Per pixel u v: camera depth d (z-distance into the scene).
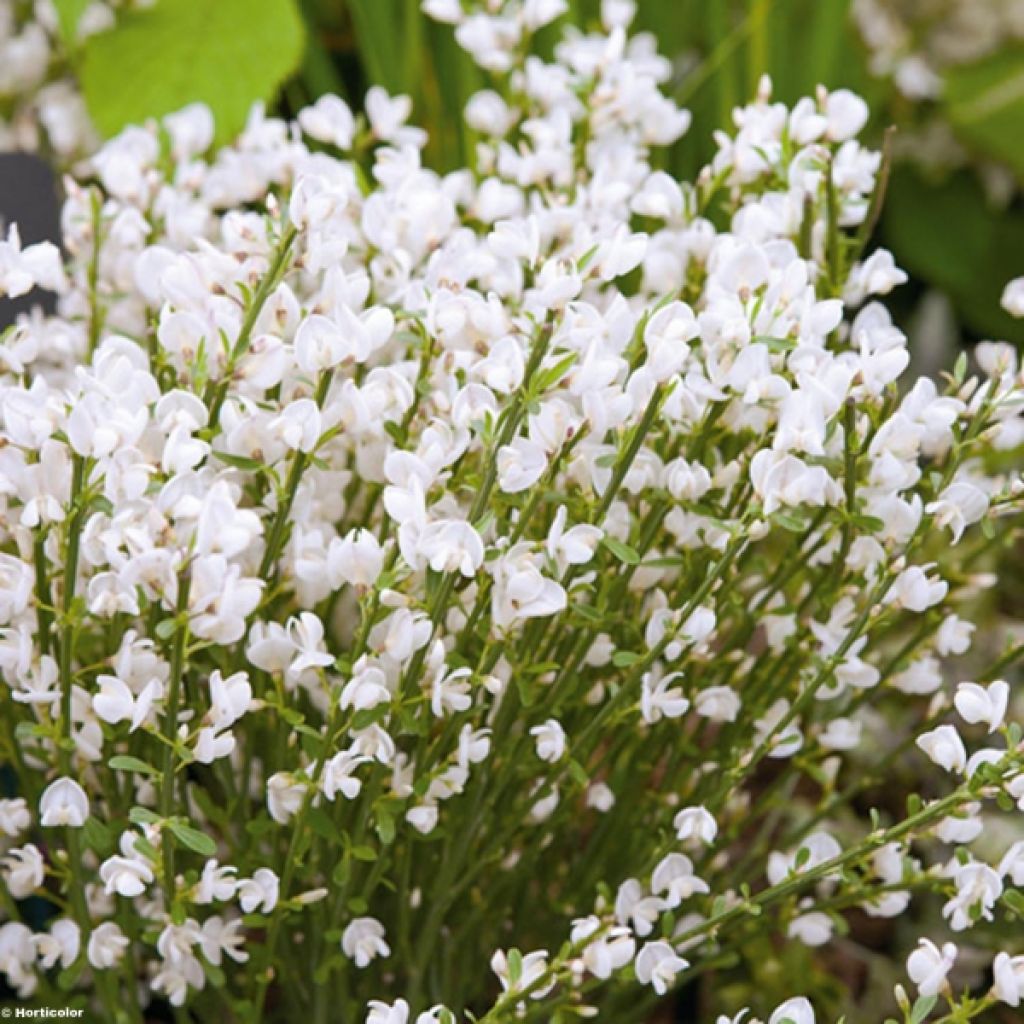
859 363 0.97
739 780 1.03
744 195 1.09
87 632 1.02
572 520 1.00
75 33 1.27
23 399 0.95
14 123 1.38
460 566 0.95
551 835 1.10
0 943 1.04
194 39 1.26
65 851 1.08
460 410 0.96
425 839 1.01
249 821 1.03
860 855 1.00
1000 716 0.96
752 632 1.05
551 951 1.09
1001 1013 1.17
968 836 0.99
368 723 0.96
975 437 0.99
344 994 1.05
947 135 1.74
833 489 0.99
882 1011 1.17
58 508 0.95
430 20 1.40
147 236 1.08
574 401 1.00
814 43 1.42
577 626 1.00
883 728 1.23
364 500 1.09
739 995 1.15
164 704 0.98
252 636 1.00
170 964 1.02
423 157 1.42
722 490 1.04
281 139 1.10
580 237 1.03
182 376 0.98
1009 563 1.35
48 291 1.08
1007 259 1.79
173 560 0.93
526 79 1.15
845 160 1.06
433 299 0.97
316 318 0.95
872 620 0.99
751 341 0.96
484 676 0.98
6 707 1.02
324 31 1.62
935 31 1.69
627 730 1.05
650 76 1.11
